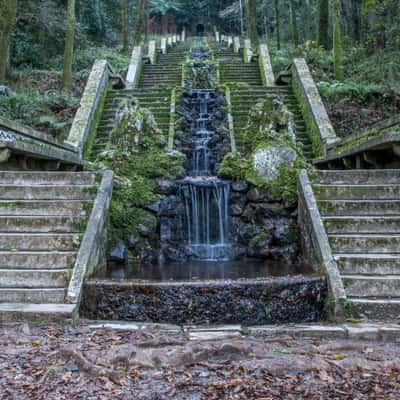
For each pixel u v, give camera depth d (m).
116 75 11.67
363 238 4.46
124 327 3.41
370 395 2.29
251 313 3.81
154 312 3.78
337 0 12.34
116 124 6.64
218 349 2.78
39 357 2.75
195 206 6.39
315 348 2.94
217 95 10.82
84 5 22.34
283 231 5.68
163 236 5.97
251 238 5.92
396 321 3.59
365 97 10.89
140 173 6.15
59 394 2.28
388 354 2.89
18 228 4.68
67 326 3.42
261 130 6.49
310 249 4.91
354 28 18.64
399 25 12.98
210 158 9.27
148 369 2.58
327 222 4.75
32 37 16.70
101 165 6.16
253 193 6.00
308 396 2.27
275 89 11.02
